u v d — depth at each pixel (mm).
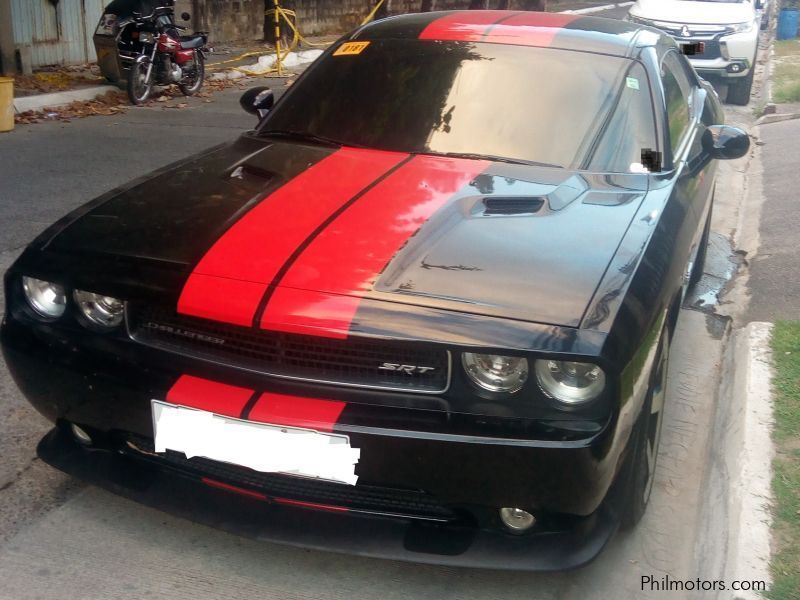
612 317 2480
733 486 3207
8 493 3188
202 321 2600
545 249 2770
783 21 22734
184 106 11523
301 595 2771
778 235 6762
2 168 7855
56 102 10945
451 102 3740
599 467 2408
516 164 3453
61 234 3012
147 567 2855
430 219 2908
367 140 3682
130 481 2900
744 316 5285
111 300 2750
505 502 2465
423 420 2434
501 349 2371
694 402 4238
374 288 2557
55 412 2885
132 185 3424
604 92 3736
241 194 3158
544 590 2852
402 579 2867
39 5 12680
